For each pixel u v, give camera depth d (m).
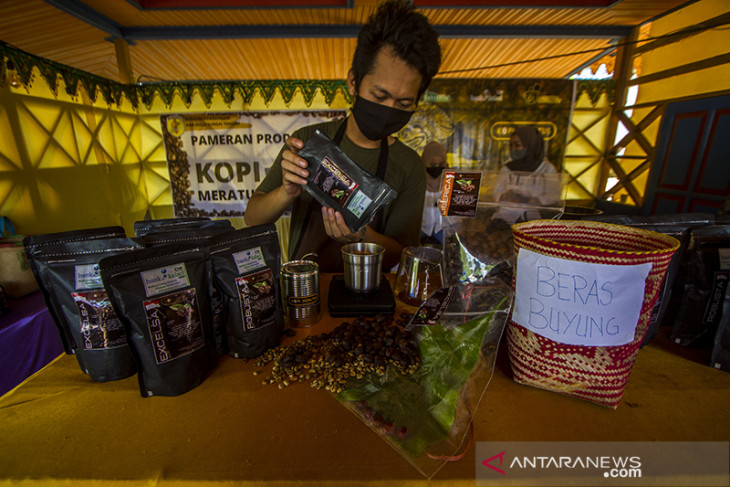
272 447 0.61
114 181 4.26
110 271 0.66
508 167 4.76
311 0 3.40
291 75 5.63
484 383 0.75
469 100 4.55
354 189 1.12
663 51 4.14
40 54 3.93
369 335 0.92
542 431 0.65
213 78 5.67
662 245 0.67
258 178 4.82
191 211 4.93
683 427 0.65
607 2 3.55
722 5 3.40
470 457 0.59
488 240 0.99
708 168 3.79
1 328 1.59
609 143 4.93
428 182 4.64
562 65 5.20
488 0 3.45
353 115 1.38
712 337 0.88
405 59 1.13
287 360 0.84
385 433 0.64
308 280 1.01
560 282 0.66
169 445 0.62
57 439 0.63
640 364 0.85
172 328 0.72
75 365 0.87
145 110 4.56
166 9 3.40
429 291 1.16
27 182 3.14
